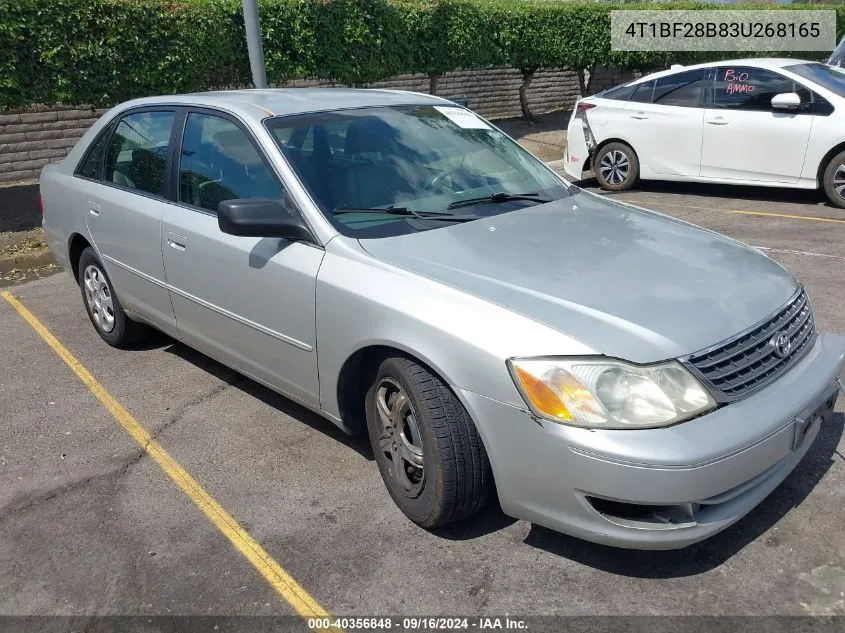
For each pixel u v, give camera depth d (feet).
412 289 10.01
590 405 8.55
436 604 9.20
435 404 9.68
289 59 33.06
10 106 26.37
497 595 9.29
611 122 31.81
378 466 11.17
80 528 10.97
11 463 12.81
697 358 8.80
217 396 14.98
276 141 12.40
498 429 9.13
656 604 9.00
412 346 9.70
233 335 13.10
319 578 9.73
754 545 9.87
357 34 34.81
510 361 8.92
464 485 9.73
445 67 40.27
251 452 12.83
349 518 10.90
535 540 10.24
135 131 15.69
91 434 13.70
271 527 10.79
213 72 30.89
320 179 12.00
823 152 26.86
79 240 17.61
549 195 13.46
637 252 10.90
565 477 8.73
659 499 8.39
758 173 28.48
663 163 30.83
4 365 16.85
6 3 24.91
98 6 26.86
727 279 10.23
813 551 9.70
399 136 13.37
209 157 13.55
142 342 17.76
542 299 9.45
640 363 8.57
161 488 11.89
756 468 8.87
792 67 28.04
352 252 10.89
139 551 10.41
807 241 22.99
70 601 9.53
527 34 43.68
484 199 12.72
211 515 11.14
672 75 30.55
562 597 9.20
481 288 9.75
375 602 9.28
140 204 14.88
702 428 8.54
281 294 11.69
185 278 13.78
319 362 11.34
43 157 33.19
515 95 51.31
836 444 12.01
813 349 10.55
